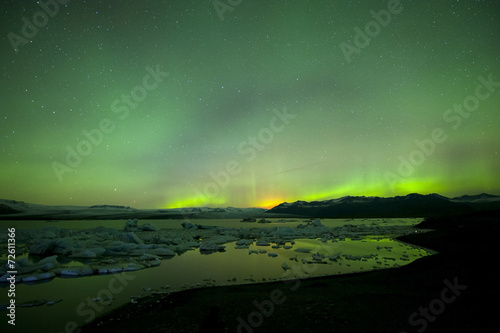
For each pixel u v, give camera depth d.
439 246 16.45
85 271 10.83
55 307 7.05
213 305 6.83
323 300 6.87
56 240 17.06
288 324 5.53
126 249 16.97
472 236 15.82
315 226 33.50
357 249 17.11
